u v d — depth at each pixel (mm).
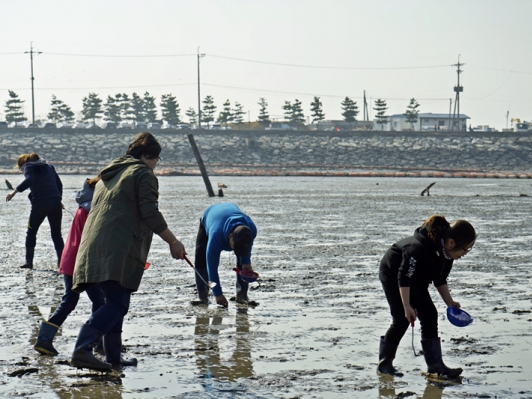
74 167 80938
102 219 5840
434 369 5789
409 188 42875
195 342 6719
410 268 5707
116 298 5871
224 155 93500
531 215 22531
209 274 7980
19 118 119500
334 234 16375
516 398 5238
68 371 5801
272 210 23766
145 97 138875
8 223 18781
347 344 6695
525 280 10273
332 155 96812
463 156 99125
